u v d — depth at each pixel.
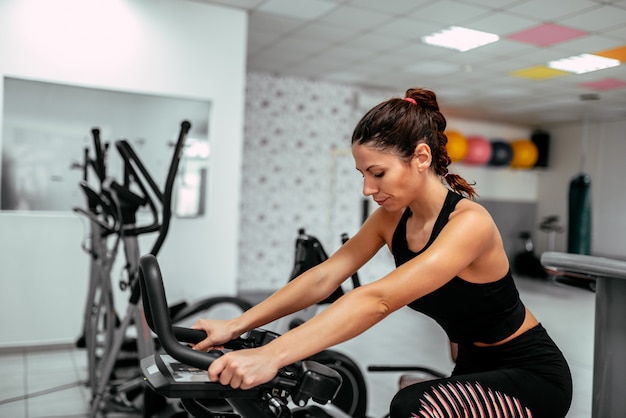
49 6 4.36
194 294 4.98
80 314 4.62
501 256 1.22
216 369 0.96
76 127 4.55
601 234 9.88
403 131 1.16
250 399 1.07
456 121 9.94
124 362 3.78
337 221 8.20
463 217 1.16
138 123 4.75
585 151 10.16
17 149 4.37
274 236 7.79
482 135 10.20
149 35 4.70
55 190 4.53
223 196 5.06
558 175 10.62
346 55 6.37
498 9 4.61
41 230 4.47
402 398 1.21
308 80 7.87
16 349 4.40
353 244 1.45
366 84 7.98
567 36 5.21
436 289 1.20
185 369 1.03
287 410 1.06
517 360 1.29
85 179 3.85
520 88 7.50
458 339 1.36
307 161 7.94
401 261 1.36
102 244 3.40
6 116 4.31
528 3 4.44
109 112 4.65
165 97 4.82
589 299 7.86
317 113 7.96
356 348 4.91
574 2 4.35
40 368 4.03
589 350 4.53
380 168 1.17
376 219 1.44
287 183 7.83
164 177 4.87
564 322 6.15
